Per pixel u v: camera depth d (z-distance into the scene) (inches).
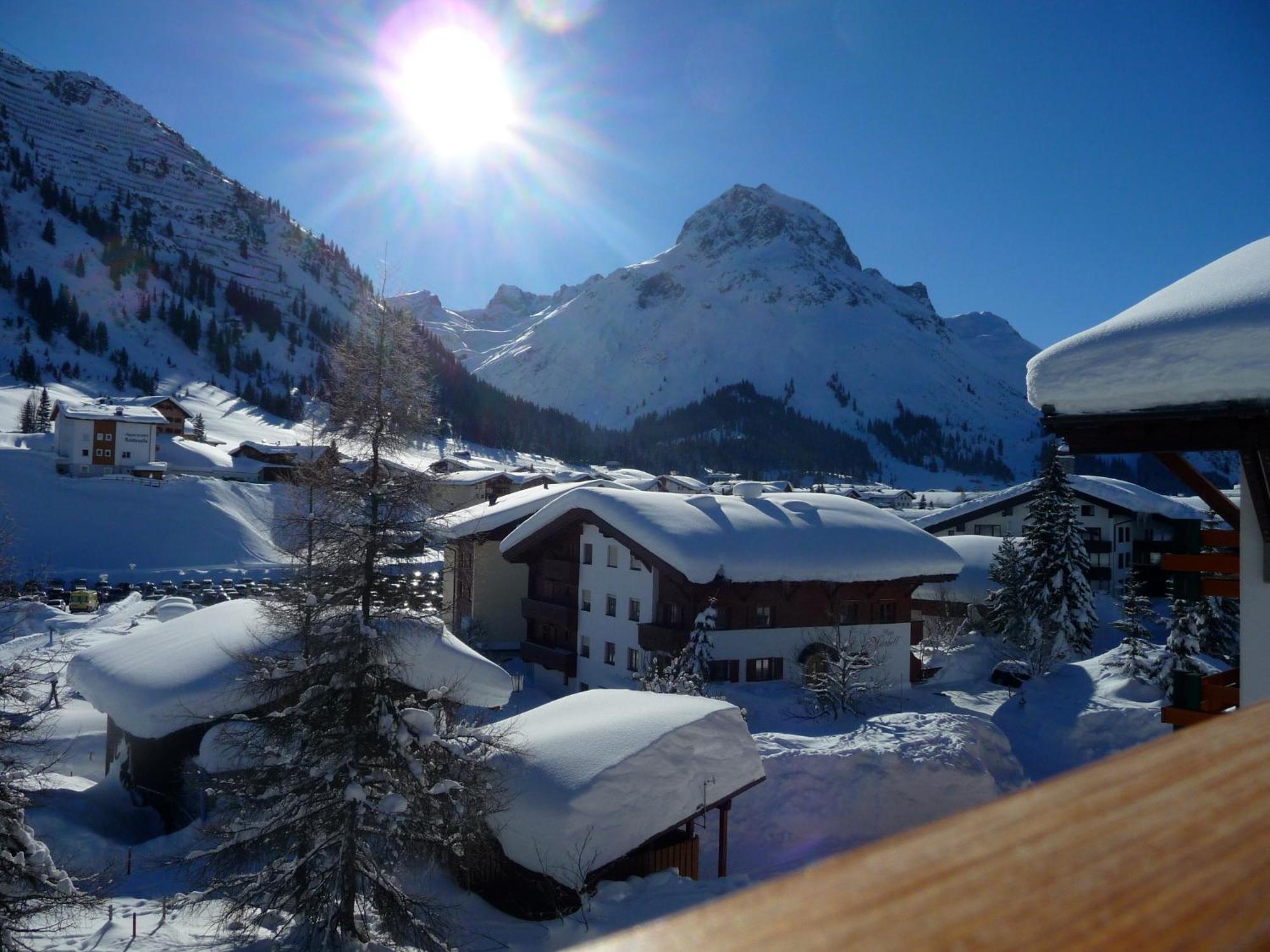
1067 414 237.9
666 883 669.9
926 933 15.5
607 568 1437.0
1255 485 233.9
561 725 732.0
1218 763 31.2
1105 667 1455.5
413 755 545.0
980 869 20.2
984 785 922.7
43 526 2687.0
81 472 3260.3
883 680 1360.7
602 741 679.1
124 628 1761.8
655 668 1192.2
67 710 1200.2
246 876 532.7
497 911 644.1
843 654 1195.3
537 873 629.6
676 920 16.8
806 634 1353.3
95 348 7052.2
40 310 6879.9
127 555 2709.2
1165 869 20.6
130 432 3393.2
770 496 1612.9
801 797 882.8
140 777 882.8
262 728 563.2
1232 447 228.7
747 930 15.8
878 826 870.4
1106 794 27.8
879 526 1489.9
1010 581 1721.2
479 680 784.9
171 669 840.9
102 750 1075.3
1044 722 1283.2
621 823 639.1
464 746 574.2
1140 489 2315.5
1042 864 20.4
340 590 548.4
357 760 528.4
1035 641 1578.5
